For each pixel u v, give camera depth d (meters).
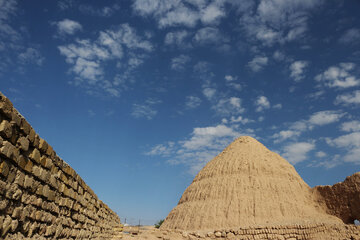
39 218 7.83
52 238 8.80
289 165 43.84
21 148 6.73
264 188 37.06
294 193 37.75
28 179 7.17
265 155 43.19
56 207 9.06
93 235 14.14
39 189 7.79
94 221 14.35
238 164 40.81
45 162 8.06
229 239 28.36
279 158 44.38
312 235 29.77
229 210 34.44
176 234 29.20
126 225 33.78
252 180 38.06
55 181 8.85
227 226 32.69
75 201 10.96
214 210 35.06
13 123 6.31
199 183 41.94
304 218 33.91
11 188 6.41
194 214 36.00
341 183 35.94
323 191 37.66
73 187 10.59
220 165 42.47
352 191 34.28
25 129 6.85
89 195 13.15
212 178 40.94
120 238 22.44
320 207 36.78
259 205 34.81
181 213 38.16
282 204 35.34
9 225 6.36
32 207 7.45
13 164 6.47
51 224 8.72
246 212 34.19
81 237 12.00
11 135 6.29
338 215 34.84
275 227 28.83
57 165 8.96
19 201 6.82
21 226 6.95
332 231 30.41
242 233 28.52
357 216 33.25
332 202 36.06
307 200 38.06
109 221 18.80
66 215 10.09
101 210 16.12
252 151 43.25
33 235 7.57
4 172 6.10
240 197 35.91
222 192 37.38
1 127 5.89
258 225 29.88
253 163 40.38
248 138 46.81
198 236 28.89
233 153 43.72
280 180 38.97
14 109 6.33
